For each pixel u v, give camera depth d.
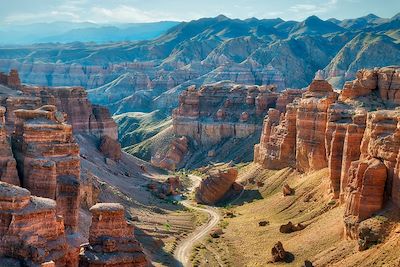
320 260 70.88
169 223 108.12
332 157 91.81
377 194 69.31
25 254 49.34
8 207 50.88
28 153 72.75
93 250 61.47
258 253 83.81
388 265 60.44
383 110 83.81
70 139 78.50
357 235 68.81
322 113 110.62
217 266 81.69
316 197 99.56
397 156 67.88
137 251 63.28
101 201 101.56
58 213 66.50
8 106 107.00
